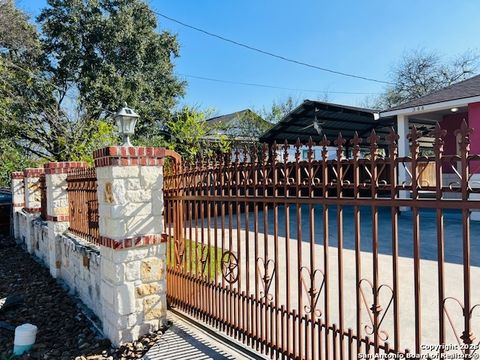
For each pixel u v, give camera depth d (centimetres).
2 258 766
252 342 310
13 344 383
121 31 1664
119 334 355
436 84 2767
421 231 792
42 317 450
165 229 418
